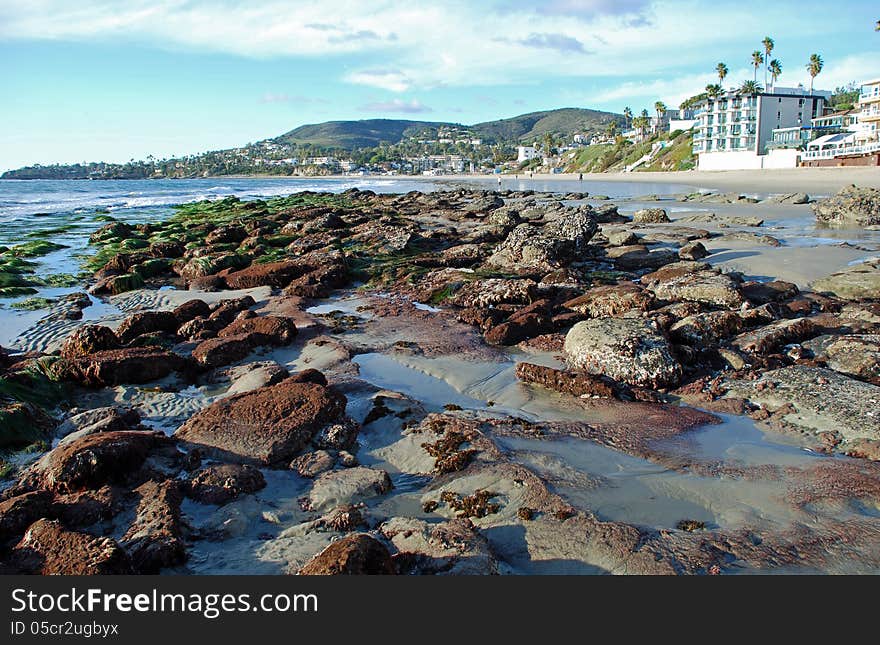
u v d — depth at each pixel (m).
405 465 8.26
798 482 7.56
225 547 6.41
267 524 6.87
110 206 58.31
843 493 7.27
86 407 10.32
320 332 14.42
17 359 12.40
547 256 20.77
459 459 8.05
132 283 20.27
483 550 6.05
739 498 7.24
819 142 87.00
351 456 8.27
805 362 11.29
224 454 8.12
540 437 8.85
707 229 30.05
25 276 21.62
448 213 41.09
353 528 6.71
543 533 6.50
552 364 12.09
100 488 7.12
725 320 12.81
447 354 12.84
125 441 7.62
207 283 19.92
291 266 20.22
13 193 91.88
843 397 9.45
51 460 7.51
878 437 8.41
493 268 21.22
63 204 62.47
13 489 7.31
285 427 8.55
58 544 5.98
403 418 9.45
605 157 158.75
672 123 141.62
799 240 26.30
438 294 17.81
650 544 6.28
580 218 23.77
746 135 106.25
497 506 7.04
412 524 6.54
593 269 21.34
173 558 6.05
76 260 25.56
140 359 11.17
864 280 16.31
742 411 9.73
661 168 123.94
